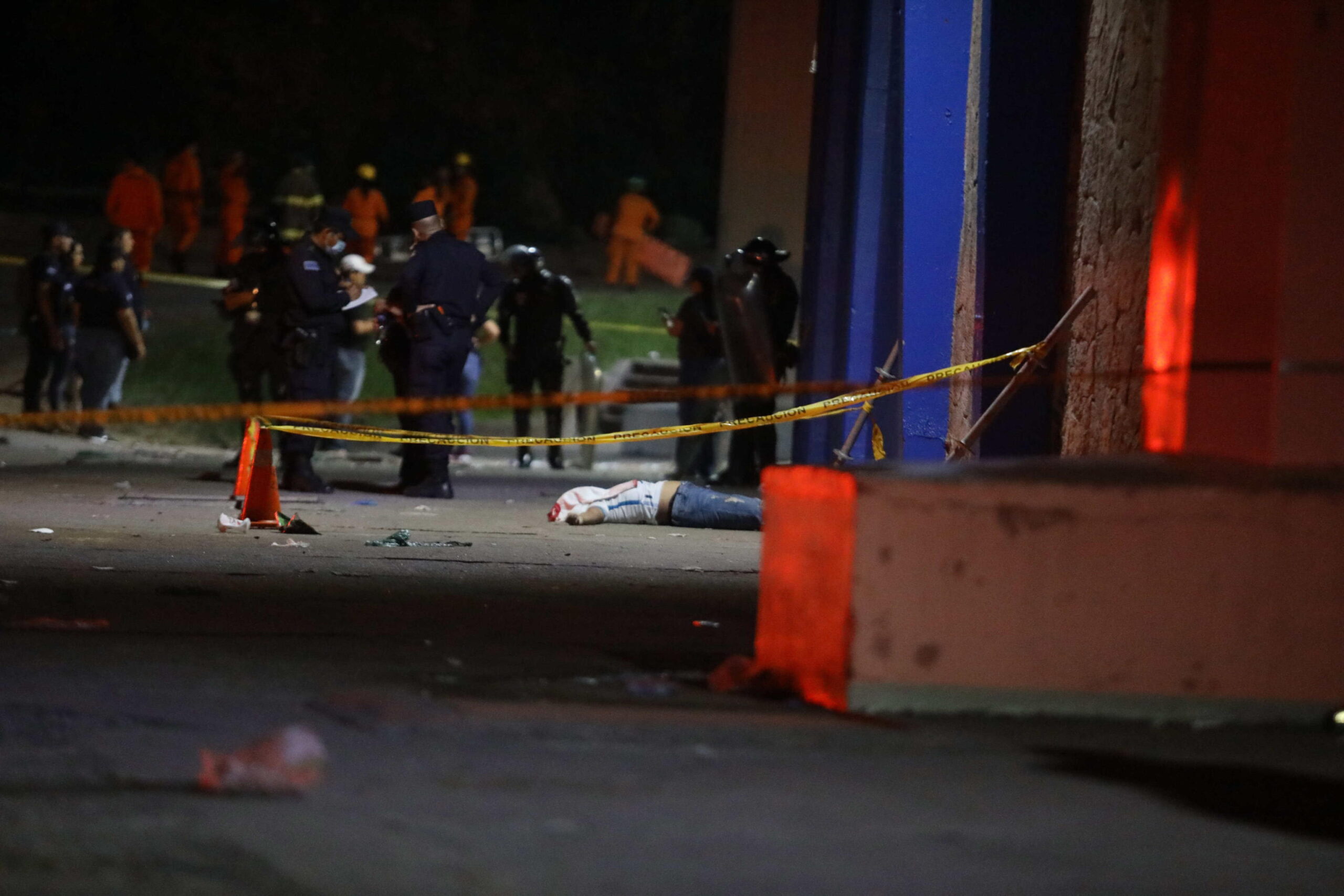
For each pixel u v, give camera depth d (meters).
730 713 22.00
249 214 168.00
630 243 137.38
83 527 43.88
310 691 22.72
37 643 25.69
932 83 57.78
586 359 84.19
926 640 21.98
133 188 117.75
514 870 15.05
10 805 16.75
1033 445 49.56
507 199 182.88
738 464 71.44
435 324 59.50
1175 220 30.38
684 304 74.88
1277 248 27.12
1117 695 22.17
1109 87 40.66
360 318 80.75
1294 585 22.30
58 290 81.06
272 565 36.97
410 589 34.16
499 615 30.98
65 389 84.88
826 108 69.56
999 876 15.47
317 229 59.47
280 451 61.41
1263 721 22.36
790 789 18.22
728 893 14.70
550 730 20.62
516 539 46.03
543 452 88.81
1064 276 49.91
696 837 16.30
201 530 44.47
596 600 33.78
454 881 14.72
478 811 16.91
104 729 20.12
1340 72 26.91
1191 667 22.22
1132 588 22.12
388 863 15.15
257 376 69.94
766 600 24.38
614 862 15.41
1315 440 26.92
